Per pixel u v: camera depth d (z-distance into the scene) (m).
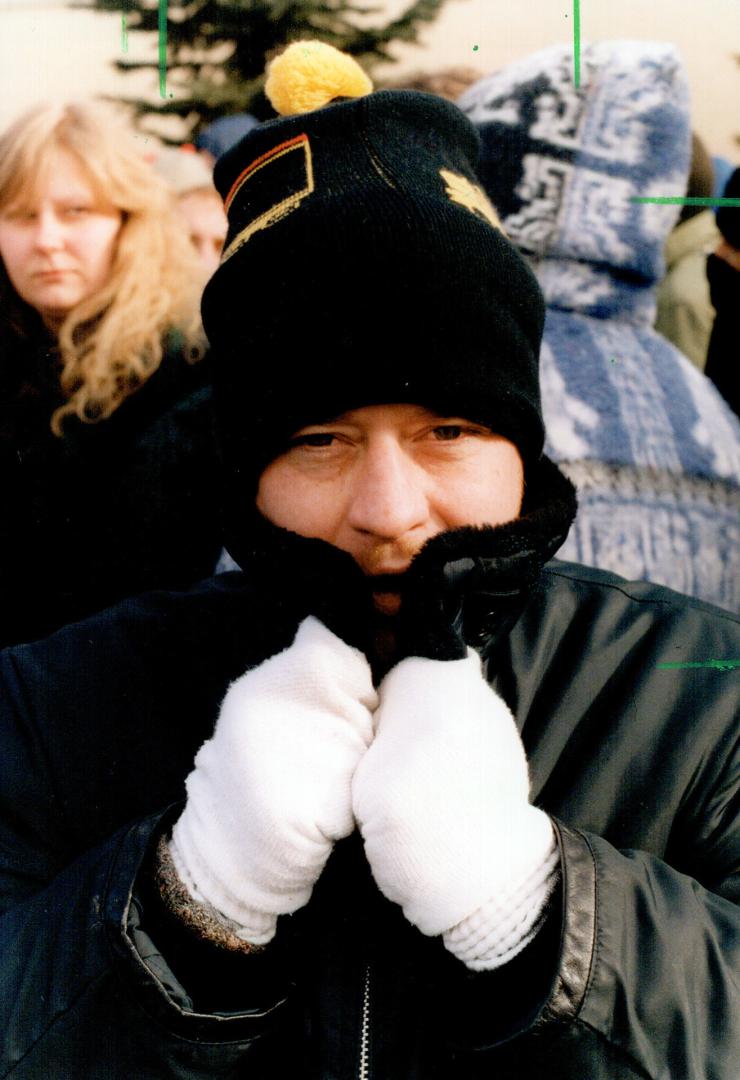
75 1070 0.62
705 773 0.75
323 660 0.67
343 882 0.72
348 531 0.70
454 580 0.68
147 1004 0.62
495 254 0.73
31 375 1.55
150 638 0.87
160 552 1.51
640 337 1.48
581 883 0.60
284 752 0.64
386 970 0.69
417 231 0.68
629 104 1.44
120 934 0.62
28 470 1.54
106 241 1.56
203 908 0.62
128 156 1.59
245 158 0.80
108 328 1.55
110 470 1.53
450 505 0.70
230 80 1.73
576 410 1.36
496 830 0.60
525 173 1.43
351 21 1.71
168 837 0.67
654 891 0.62
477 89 1.56
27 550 1.52
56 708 0.84
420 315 0.67
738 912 0.65
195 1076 0.63
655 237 1.47
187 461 1.52
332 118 0.75
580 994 0.57
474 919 0.59
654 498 1.33
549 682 0.81
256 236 0.72
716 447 1.42
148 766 0.81
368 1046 0.68
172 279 1.60
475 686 0.67
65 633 0.91
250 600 0.86
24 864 0.80
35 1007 0.64
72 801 0.81
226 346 0.74
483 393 0.68
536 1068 0.58
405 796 0.60
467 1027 0.61
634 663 0.81
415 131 0.77
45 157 1.52
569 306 1.45
